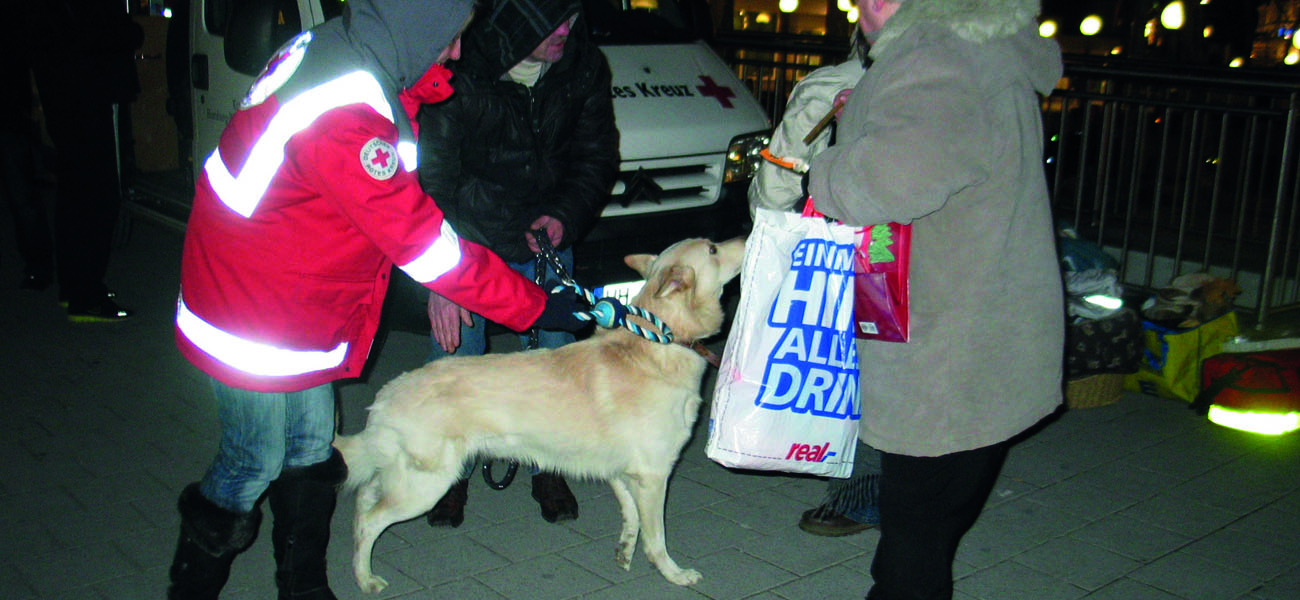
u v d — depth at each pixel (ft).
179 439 14.88
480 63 10.60
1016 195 7.34
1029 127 7.42
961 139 6.89
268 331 8.08
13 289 22.74
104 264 20.34
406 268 7.92
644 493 10.95
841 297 8.50
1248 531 12.39
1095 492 13.53
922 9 7.13
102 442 14.70
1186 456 14.74
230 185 7.78
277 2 18.37
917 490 7.89
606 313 9.27
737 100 18.97
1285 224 22.56
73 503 12.78
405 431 10.41
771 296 8.54
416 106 8.30
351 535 12.28
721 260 10.87
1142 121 21.31
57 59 18.52
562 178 11.95
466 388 10.61
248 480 8.91
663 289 10.49
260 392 8.34
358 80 7.52
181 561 9.25
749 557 11.87
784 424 8.72
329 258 8.01
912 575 8.11
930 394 7.54
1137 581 11.23
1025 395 7.59
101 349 18.85
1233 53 40.96
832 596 10.98
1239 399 15.52
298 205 7.75
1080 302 16.39
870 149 7.06
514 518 12.87
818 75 10.55
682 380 10.85
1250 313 19.16
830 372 8.63
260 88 7.94
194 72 21.08
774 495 13.65
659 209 17.26
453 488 12.46
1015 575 11.38
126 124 24.66
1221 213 25.40
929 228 7.42
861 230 7.78
